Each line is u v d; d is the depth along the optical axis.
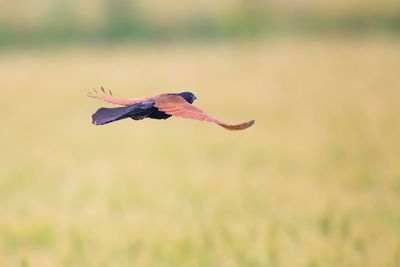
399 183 16.97
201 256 11.62
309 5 82.06
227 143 25.44
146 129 30.25
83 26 78.19
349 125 27.70
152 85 43.22
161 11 80.56
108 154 24.25
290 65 50.28
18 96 41.25
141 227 13.38
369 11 78.94
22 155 23.88
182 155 23.38
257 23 78.56
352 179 17.91
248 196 15.95
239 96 37.75
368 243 12.27
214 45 70.69
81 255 12.25
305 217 14.08
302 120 30.06
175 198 15.80
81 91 42.16
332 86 40.72
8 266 11.97
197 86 42.12
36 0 82.31
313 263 11.35
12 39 76.56
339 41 65.31
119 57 60.88
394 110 30.62
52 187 18.12
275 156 22.27
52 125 31.72
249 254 11.67
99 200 15.95
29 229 13.59
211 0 82.06
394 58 51.00
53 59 61.47
